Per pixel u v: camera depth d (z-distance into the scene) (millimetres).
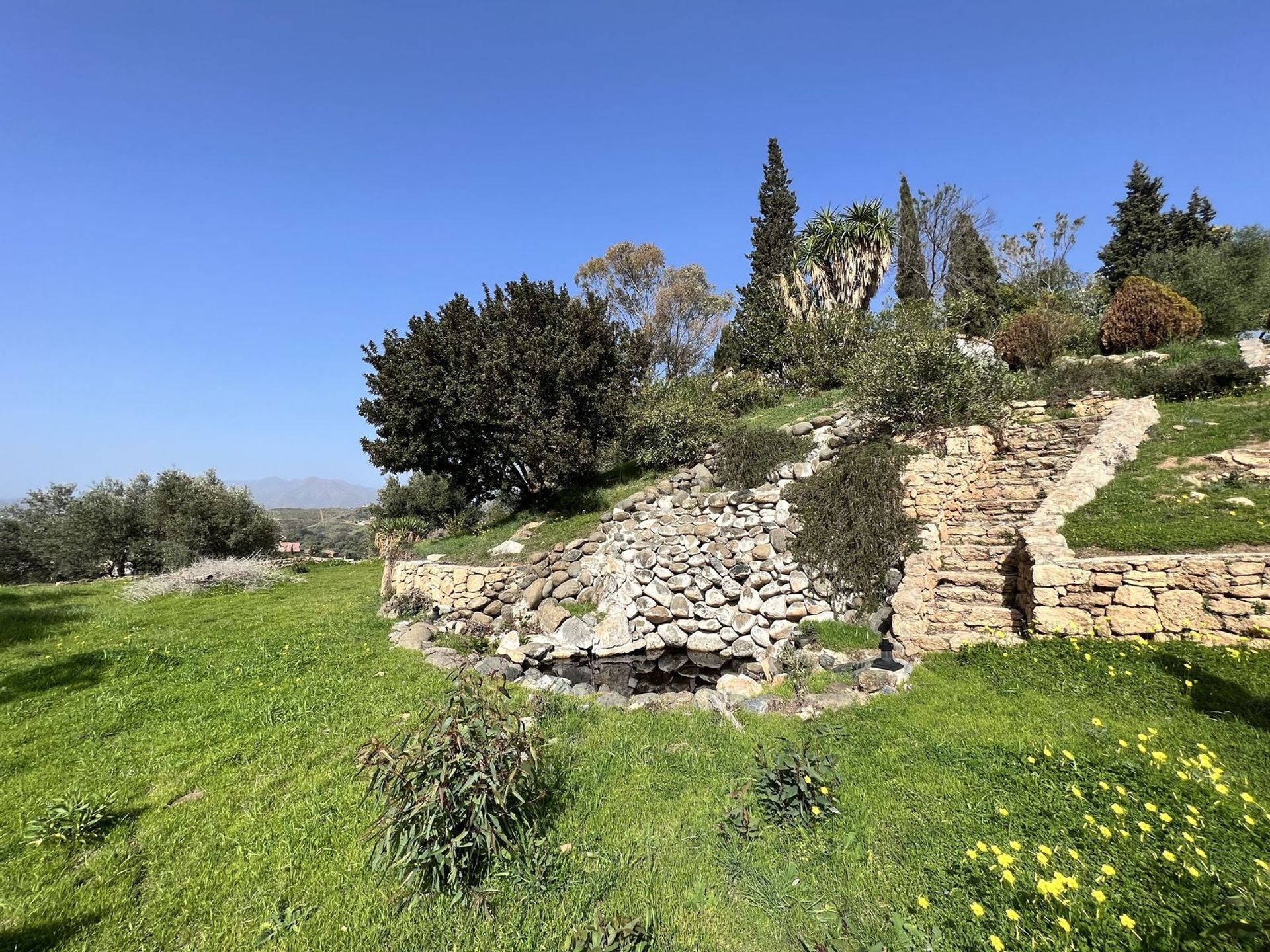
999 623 6234
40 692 6219
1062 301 19062
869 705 4938
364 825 3621
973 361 10047
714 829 3414
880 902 2742
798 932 2625
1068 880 2393
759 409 14188
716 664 9047
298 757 4594
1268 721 3795
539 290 13078
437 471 14070
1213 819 2932
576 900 2904
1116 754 3660
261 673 6742
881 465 8789
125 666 7059
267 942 2752
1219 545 5641
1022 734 4082
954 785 3590
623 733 4859
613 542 10609
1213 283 14273
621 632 9664
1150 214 26375
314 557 24000
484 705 3377
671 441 11977
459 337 12469
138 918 2924
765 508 9531
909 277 24672
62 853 3432
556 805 3748
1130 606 5355
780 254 22281
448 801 2932
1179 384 10141
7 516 24703
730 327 22609
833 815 3398
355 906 2945
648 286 29375
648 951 2555
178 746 4832
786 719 4879
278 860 3334
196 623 9594
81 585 14453
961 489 9000
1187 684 4379
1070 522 6848
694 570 9859
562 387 12156
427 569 10984
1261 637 4742
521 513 13703
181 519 17703
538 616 10008
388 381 12562
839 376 13945
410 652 7574
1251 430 8180
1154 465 8008
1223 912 2324
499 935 2709
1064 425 9352
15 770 4500
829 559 8578
